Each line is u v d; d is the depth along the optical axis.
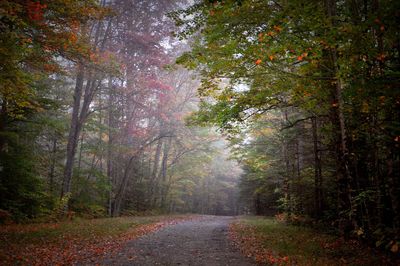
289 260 8.28
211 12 8.73
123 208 32.91
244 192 41.59
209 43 9.52
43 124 18.61
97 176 26.70
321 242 10.77
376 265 7.39
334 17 8.19
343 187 11.26
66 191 21.55
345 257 8.48
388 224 8.91
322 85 10.64
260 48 8.89
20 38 10.55
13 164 16.48
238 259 9.13
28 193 17.56
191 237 14.26
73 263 8.37
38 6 9.81
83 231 14.02
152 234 15.14
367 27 7.26
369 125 8.79
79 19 11.82
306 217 17.36
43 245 10.35
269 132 20.77
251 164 21.83
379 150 8.94
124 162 33.25
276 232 14.38
